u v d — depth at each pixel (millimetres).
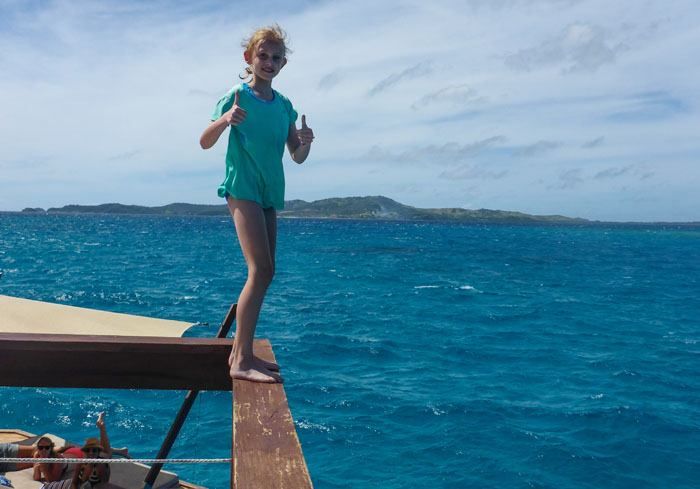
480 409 17000
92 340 3611
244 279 49594
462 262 75125
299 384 19156
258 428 2506
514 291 46594
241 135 3262
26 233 121188
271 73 3328
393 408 16922
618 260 88312
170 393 17266
